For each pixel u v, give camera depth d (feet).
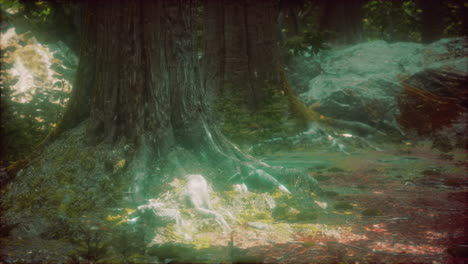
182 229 13.97
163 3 19.13
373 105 49.55
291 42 54.19
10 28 50.90
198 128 19.52
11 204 16.35
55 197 15.80
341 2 74.08
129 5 18.99
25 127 27.91
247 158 20.57
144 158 17.94
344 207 17.40
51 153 19.30
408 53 60.54
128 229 13.73
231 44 43.16
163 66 19.16
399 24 87.10
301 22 75.15
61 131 20.52
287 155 34.55
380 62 58.80
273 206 16.81
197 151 19.34
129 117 19.02
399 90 50.72
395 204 17.92
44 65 48.24
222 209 15.99
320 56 65.41
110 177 17.46
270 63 44.16
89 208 15.42
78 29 57.41
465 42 57.11
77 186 16.93
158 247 12.28
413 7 83.82
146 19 18.97
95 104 19.63
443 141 39.86
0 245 12.49
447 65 51.96
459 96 50.16
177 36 19.44
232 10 43.21
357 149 38.24
